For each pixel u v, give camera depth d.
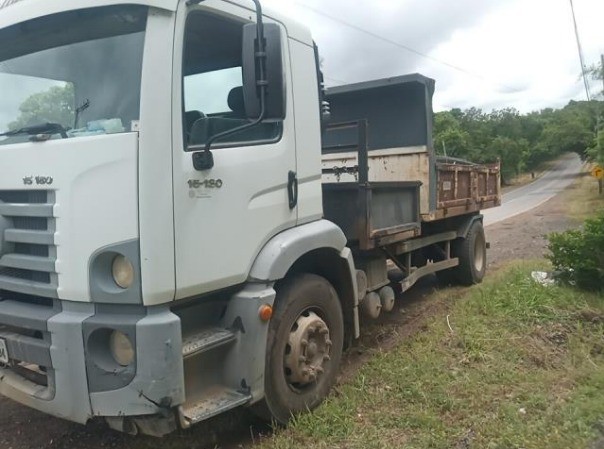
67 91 3.23
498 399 4.16
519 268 8.30
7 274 3.40
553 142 77.50
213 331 3.49
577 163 88.94
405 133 7.01
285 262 3.70
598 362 5.00
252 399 3.52
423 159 6.86
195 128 3.22
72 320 3.00
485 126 73.56
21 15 3.26
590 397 4.17
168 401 2.96
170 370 2.96
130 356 2.98
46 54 3.33
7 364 3.39
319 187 4.28
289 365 3.86
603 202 27.89
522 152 75.88
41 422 4.15
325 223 4.28
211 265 3.26
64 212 3.01
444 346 5.31
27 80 3.39
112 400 2.97
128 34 3.06
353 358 5.25
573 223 18.16
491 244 13.30
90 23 3.14
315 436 3.72
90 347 2.99
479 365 4.83
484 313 6.26
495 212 26.67
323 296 4.20
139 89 2.96
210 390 3.47
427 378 4.53
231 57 3.58
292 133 3.95
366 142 4.99
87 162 2.95
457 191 7.73
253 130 3.64
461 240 8.15
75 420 3.06
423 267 7.02
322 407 4.07
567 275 7.19
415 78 6.68
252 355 3.51
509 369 4.72
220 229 3.32
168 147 2.99
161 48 2.99
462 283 8.28
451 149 53.41
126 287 2.95
